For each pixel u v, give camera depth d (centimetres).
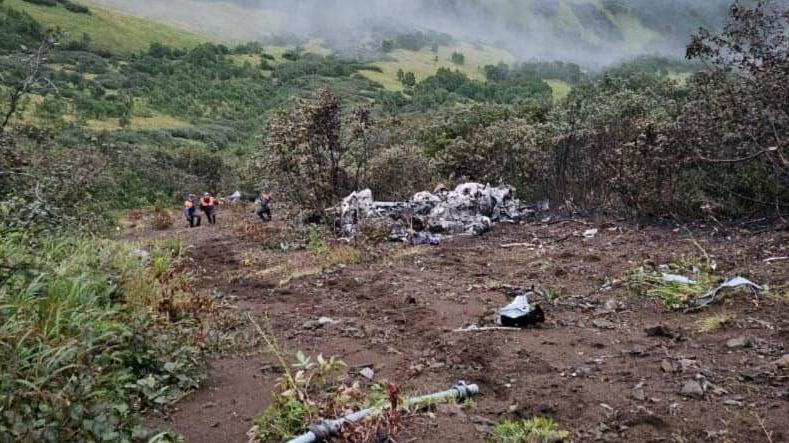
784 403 321
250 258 1006
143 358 387
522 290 633
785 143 775
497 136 1448
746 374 359
